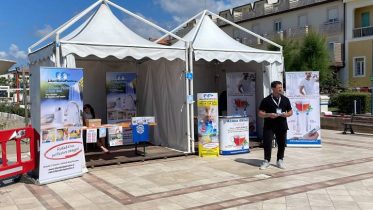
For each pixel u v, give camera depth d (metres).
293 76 12.27
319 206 6.35
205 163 9.99
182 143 11.52
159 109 12.63
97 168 9.66
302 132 12.27
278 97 9.19
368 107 22.02
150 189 7.62
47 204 6.85
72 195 7.37
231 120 11.09
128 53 9.93
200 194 7.18
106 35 10.59
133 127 10.84
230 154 11.06
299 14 42.38
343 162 9.86
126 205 6.66
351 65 37.03
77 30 11.13
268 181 8.04
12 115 19.95
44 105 8.15
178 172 9.02
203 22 12.79
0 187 8.10
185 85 11.14
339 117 17.39
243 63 13.52
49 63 9.66
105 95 13.55
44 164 8.19
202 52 10.95
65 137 8.54
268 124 9.27
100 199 7.05
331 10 39.03
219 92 14.77
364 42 35.94
